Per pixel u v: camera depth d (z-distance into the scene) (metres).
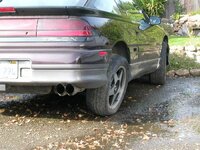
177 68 5.62
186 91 4.43
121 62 3.34
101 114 3.28
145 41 3.97
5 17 2.97
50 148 2.61
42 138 2.80
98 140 2.76
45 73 2.92
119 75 3.42
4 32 2.96
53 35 2.89
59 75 2.90
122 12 3.52
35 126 3.06
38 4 3.12
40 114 3.37
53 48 2.90
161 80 4.76
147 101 3.92
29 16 2.94
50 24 2.91
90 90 3.15
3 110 3.49
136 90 4.45
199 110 3.59
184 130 3.00
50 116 3.32
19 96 4.00
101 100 3.17
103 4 3.25
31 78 2.94
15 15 2.94
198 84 4.85
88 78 2.93
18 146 2.65
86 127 3.04
